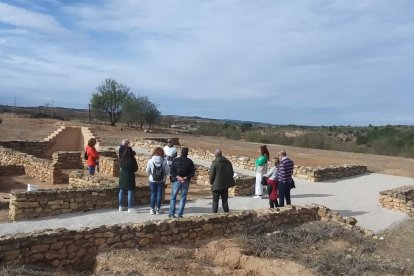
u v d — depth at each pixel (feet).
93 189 42.57
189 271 28.89
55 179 62.90
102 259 29.45
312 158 105.50
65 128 95.04
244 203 50.01
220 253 32.30
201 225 35.24
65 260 28.99
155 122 206.69
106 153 78.59
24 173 69.21
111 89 196.65
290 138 165.58
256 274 29.68
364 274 30.42
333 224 41.91
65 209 40.73
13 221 37.65
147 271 28.09
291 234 37.55
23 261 27.40
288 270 29.55
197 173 66.03
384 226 46.09
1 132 132.67
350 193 62.69
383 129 191.93
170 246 33.12
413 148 143.13
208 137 177.58
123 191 42.01
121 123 218.59
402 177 81.56
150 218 39.96
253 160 79.82
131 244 31.78
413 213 51.96
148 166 41.22
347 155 119.14
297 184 67.77
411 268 32.27
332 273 29.84
